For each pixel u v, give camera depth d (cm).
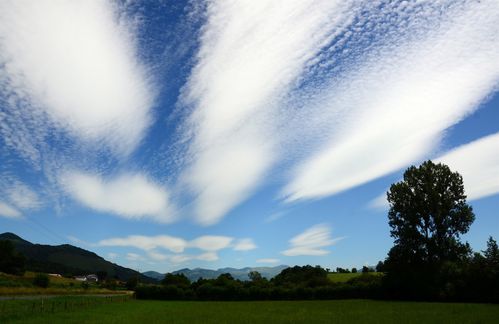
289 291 10100
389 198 8919
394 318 4444
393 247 8738
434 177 8488
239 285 11662
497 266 7000
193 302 9512
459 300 7362
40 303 6512
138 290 11300
